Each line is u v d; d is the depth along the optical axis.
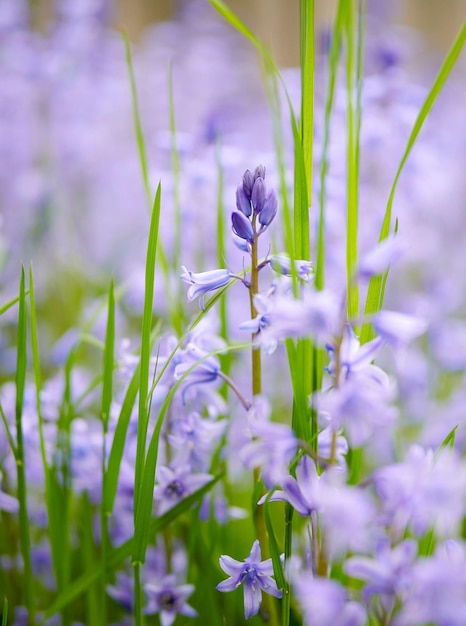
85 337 0.54
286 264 0.43
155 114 1.42
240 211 0.44
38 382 0.49
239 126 1.15
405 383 0.78
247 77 1.60
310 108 0.46
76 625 0.57
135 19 1.82
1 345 0.85
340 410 0.35
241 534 0.64
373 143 0.83
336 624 0.35
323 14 1.39
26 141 1.19
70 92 1.22
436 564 0.34
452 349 0.82
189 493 0.49
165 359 0.49
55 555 0.52
